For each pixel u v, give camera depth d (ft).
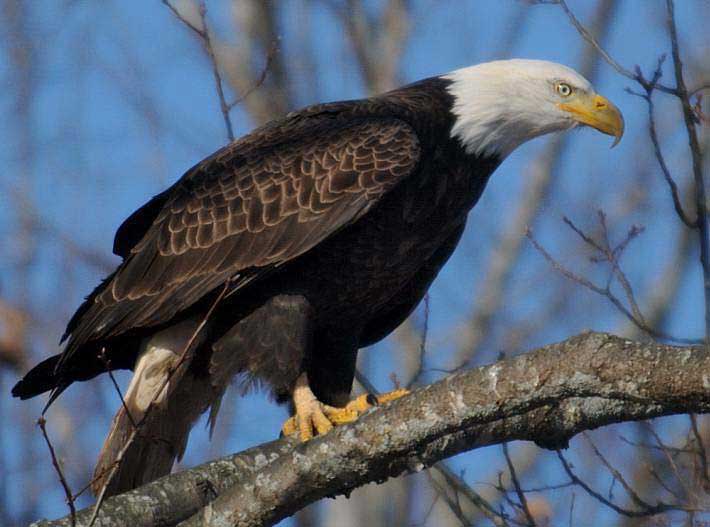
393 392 37.65
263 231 38.78
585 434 39.52
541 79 41.60
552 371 28.63
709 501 35.37
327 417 37.04
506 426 31.78
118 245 41.50
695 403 27.43
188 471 33.35
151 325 38.63
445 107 41.09
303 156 39.42
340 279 39.32
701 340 35.24
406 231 39.75
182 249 39.17
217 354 38.17
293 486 31.07
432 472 52.54
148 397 38.06
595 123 41.63
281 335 38.17
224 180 39.70
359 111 40.68
